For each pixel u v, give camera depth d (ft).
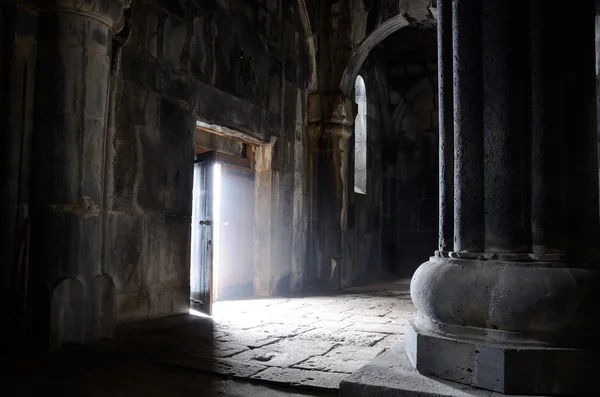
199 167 24.84
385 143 48.73
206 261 23.45
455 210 10.98
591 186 10.32
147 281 21.63
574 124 10.18
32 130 16.89
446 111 11.95
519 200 10.19
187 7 24.38
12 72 16.47
